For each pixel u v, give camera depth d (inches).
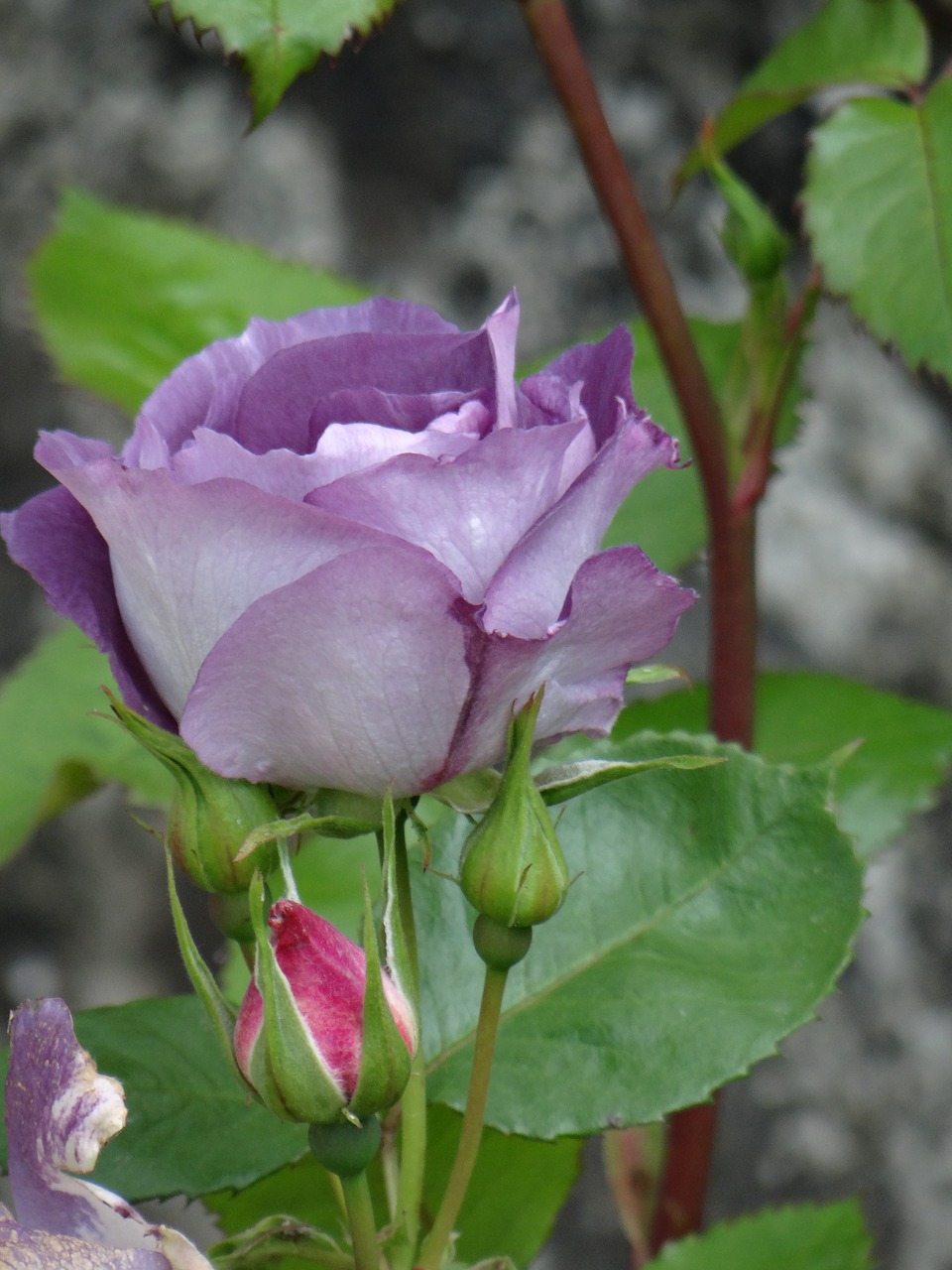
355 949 17.3
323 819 17.6
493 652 17.2
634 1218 23.6
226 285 29.0
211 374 18.6
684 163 24.3
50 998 17.4
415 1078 18.6
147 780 28.0
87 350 28.8
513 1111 19.8
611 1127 19.6
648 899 20.4
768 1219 21.5
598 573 17.2
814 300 23.2
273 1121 20.2
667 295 22.8
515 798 17.6
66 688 29.0
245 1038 17.2
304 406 18.2
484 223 46.4
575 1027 20.0
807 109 45.5
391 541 16.9
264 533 17.0
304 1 18.5
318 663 17.2
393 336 18.1
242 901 18.0
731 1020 19.8
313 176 46.3
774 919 20.1
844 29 23.2
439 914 20.6
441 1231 18.5
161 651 17.6
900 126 22.2
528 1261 22.0
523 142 46.3
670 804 20.6
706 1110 23.2
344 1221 19.8
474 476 17.1
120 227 29.0
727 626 23.8
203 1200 21.8
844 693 27.5
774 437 23.7
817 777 20.4
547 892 17.8
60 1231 17.3
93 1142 17.0
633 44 45.7
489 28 45.9
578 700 17.9
